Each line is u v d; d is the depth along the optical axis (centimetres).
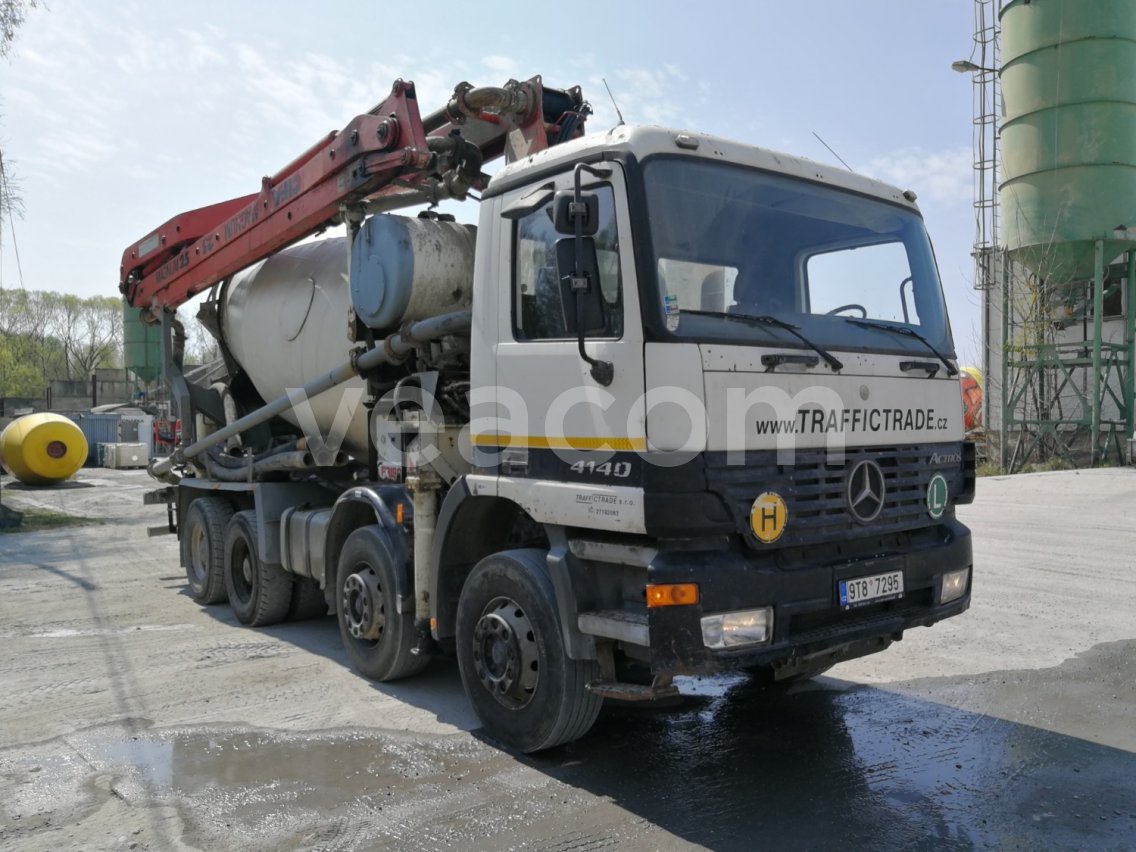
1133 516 1316
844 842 365
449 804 409
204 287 884
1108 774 429
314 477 787
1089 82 2122
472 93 580
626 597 418
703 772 442
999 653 637
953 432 490
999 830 374
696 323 397
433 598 520
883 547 446
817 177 472
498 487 471
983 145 2558
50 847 373
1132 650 639
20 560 1213
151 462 1054
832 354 429
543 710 443
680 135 422
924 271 512
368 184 629
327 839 377
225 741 496
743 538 396
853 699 548
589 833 378
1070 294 2305
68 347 7581
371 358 609
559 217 399
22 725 527
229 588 823
